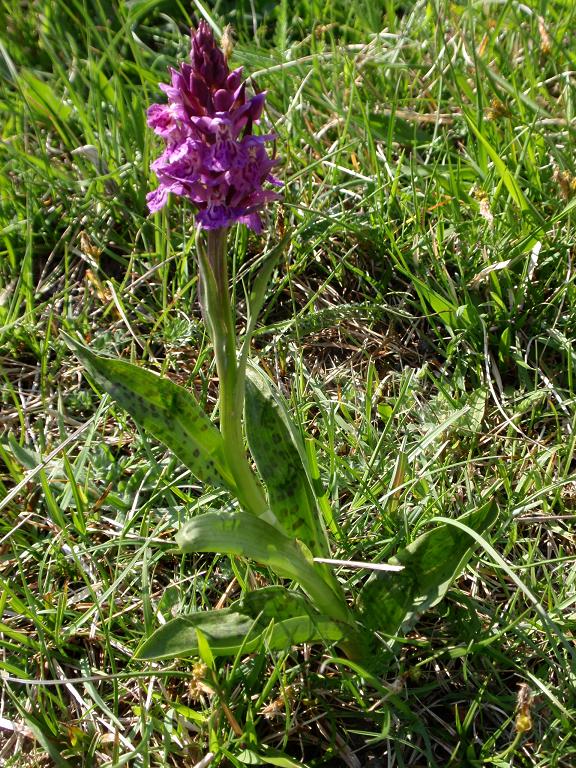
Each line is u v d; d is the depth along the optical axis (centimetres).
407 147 44
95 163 43
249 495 23
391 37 49
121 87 44
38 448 33
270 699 25
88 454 32
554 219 36
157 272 40
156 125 21
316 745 26
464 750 24
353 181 40
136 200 41
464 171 42
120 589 29
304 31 53
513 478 31
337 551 28
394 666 26
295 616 25
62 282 40
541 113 42
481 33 49
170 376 36
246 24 52
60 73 45
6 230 40
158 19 55
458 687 26
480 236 37
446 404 34
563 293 35
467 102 45
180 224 41
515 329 36
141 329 38
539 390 33
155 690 26
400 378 35
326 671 26
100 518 31
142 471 32
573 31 49
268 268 21
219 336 21
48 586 28
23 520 30
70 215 41
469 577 29
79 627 28
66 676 27
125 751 25
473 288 37
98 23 54
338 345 37
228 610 24
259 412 26
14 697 25
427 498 29
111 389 23
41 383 36
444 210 39
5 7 53
